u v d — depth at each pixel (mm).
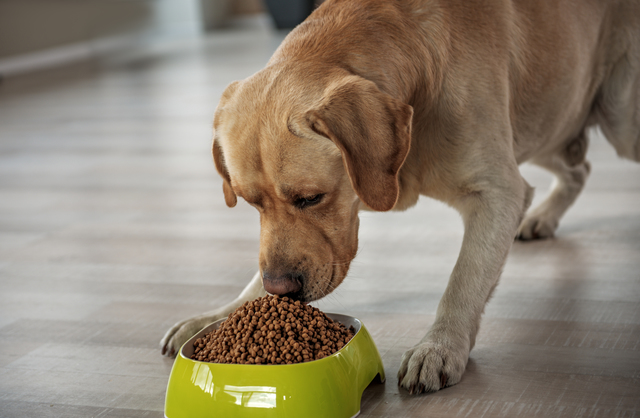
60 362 1796
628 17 2205
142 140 4797
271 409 1335
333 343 1480
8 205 3428
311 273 1578
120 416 1518
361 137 1492
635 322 1831
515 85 1934
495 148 1766
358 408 1446
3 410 1567
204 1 13008
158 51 10078
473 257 1731
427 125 1768
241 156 1565
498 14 1887
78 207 3344
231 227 2943
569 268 2258
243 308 1550
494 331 1835
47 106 6207
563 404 1447
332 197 1596
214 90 6523
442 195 1840
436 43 1755
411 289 2172
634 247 2402
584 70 2154
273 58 1742
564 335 1782
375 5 1774
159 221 3070
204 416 1376
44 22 9023
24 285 2373
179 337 1802
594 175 3447
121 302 2184
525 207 1938
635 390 1487
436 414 1441
